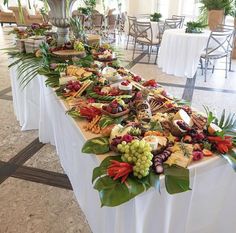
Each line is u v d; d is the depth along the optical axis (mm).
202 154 1000
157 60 5008
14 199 1720
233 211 1134
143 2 8297
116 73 1769
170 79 4211
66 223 1552
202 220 1133
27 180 1891
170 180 885
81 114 1314
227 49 4289
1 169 2004
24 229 1512
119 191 831
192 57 4176
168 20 5289
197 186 1012
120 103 1331
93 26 6316
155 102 1395
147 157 882
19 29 2855
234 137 1123
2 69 4613
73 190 1731
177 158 957
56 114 1755
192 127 1153
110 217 982
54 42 2406
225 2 4914
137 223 897
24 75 2260
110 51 2312
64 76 1801
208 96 3498
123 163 889
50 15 2309
